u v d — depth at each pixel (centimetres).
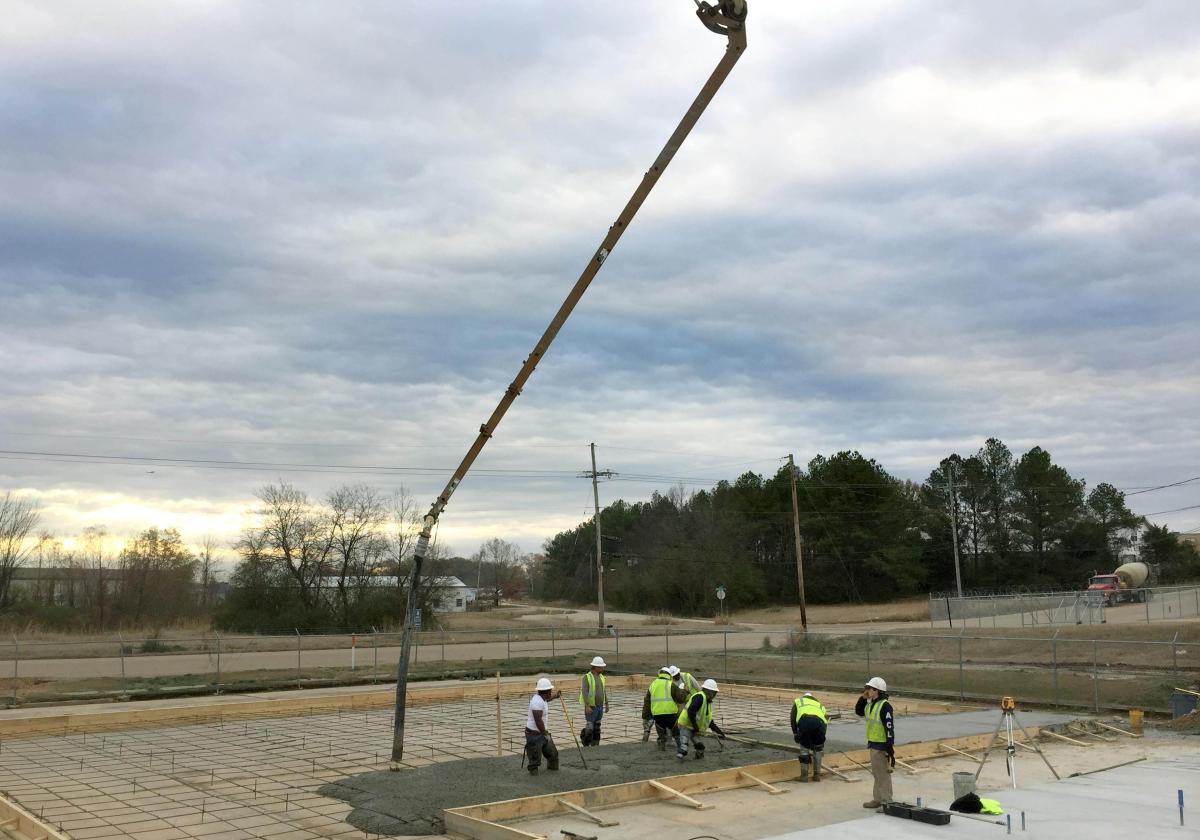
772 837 1173
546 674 3581
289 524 6347
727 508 9362
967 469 9181
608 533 11669
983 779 1580
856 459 8950
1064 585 8875
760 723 2245
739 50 1297
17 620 5919
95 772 1702
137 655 4109
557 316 1531
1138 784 1505
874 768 1345
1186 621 4212
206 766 1756
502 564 17250
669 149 1384
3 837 1273
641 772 1569
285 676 3388
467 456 1631
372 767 1727
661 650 4453
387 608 6319
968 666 3369
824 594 8969
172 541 6738
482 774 1566
